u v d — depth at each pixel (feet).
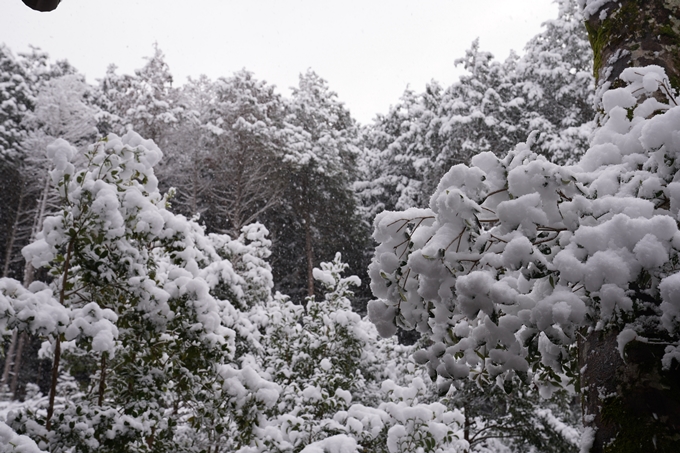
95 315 10.21
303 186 70.64
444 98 65.05
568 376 6.20
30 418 10.31
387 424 15.71
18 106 68.13
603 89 6.03
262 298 28.32
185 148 68.69
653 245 3.81
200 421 13.04
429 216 5.39
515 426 25.05
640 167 4.87
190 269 12.83
